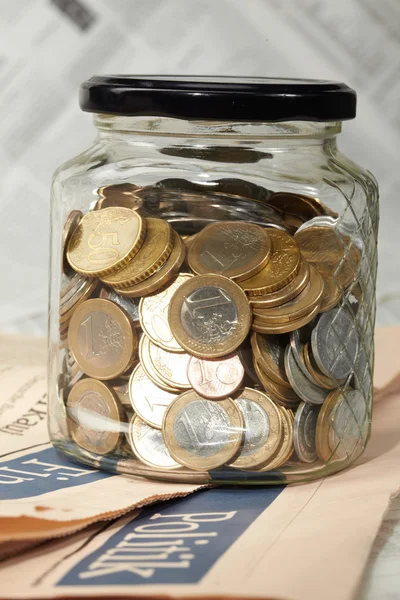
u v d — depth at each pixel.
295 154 0.77
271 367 0.71
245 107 0.70
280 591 0.55
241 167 0.75
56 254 0.82
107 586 0.55
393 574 0.62
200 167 0.75
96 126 0.80
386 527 0.71
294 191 0.76
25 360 1.13
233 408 0.72
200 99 0.70
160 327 0.72
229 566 0.59
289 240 0.73
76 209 0.79
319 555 0.61
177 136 0.74
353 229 0.79
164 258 0.72
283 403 0.73
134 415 0.75
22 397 0.98
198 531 0.66
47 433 0.89
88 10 1.63
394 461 0.84
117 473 0.77
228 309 0.71
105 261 0.73
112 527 0.67
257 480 0.74
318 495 0.73
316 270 0.73
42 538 0.62
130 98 0.72
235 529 0.66
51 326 0.84
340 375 0.76
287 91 0.71
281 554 0.61
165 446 0.74
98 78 0.77
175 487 0.73
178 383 0.72
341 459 0.80
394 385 1.06
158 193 0.75
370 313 0.84
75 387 0.78
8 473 0.77
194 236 0.74
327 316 0.75
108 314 0.73
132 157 0.77
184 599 0.54
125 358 0.73
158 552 0.61
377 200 0.85
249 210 0.75
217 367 0.71
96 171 0.78
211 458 0.72
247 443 0.72
